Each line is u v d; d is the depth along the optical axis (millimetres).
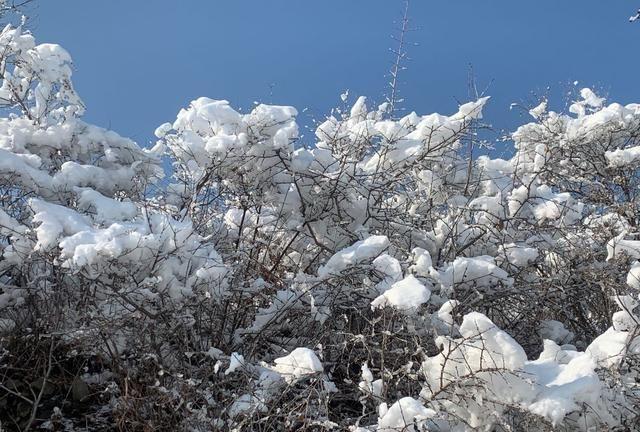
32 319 5332
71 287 5258
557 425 4117
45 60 6754
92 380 5418
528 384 4184
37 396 5180
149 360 4895
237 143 5988
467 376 4207
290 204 6477
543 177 8117
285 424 4367
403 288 4637
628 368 4707
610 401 4262
